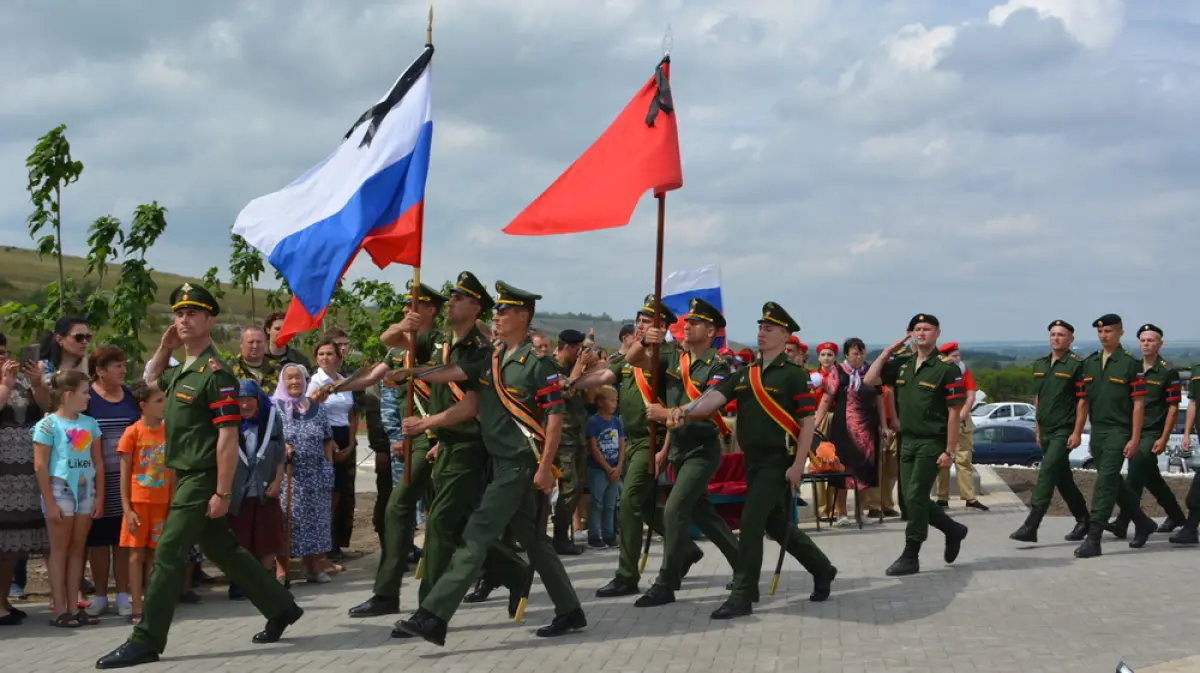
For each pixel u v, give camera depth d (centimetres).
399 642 813
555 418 797
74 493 895
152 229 1352
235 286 1803
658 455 984
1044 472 1274
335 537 1219
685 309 1406
